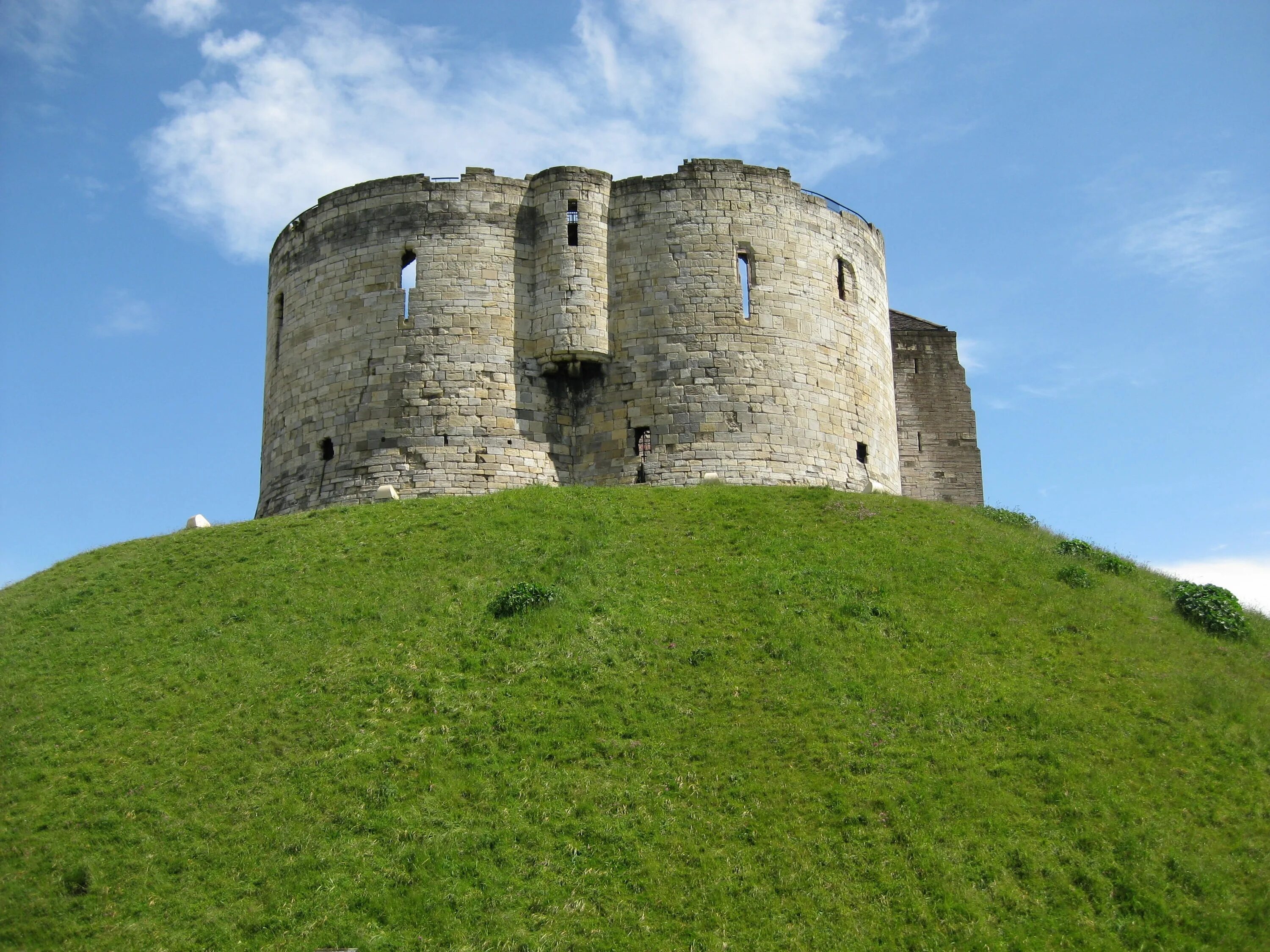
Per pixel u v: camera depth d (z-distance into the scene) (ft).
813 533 131.03
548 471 153.28
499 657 107.96
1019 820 89.45
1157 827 88.89
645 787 92.58
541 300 156.97
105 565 135.03
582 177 159.94
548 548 126.41
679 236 157.89
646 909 82.79
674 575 121.70
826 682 103.96
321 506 154.10
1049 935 80.69
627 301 157.17
